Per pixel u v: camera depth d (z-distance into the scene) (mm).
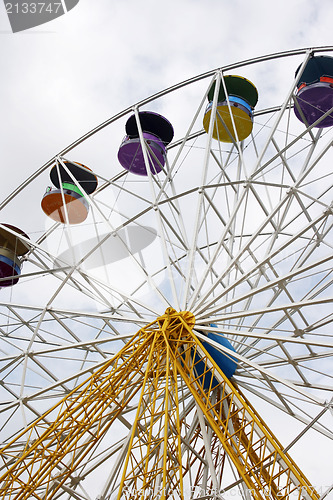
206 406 21625
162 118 31312
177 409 20359
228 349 22578
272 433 22828
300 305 21672
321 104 29891
